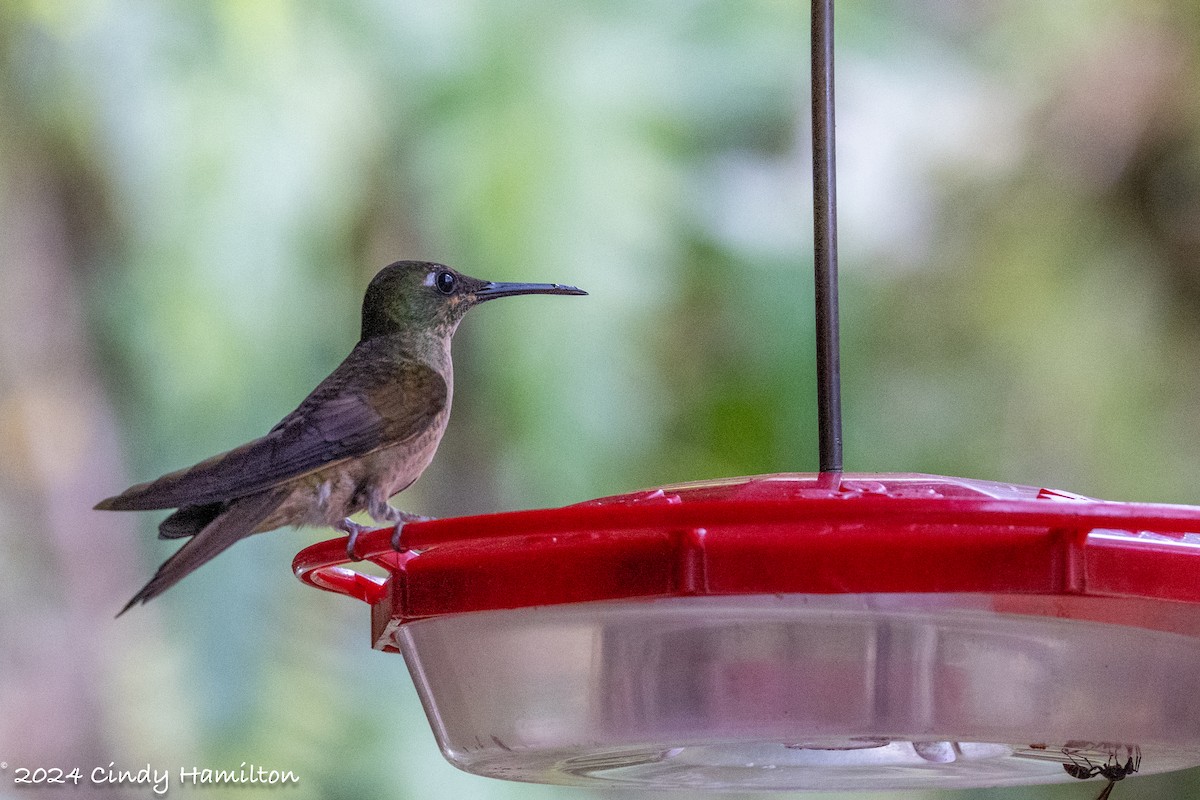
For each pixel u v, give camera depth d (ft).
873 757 18.75
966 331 38.42
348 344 36.73
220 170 36.14
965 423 37.81
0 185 38.75
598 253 35.96
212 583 34.94
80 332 39.73
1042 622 16.02
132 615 39.42
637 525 14.98
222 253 35.86
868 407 38.14
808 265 37.88
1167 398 37.35
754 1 38.91
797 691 15.92
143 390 37.86
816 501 14.62
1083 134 38.27
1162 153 37.88
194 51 36.86
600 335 35.78
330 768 34.58
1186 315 37.60
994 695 15.93
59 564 39.70
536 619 16.93
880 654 15.89
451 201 36.01
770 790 20.07
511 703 17.12
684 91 37.63
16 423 39.65
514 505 36.14
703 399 37.37
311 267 36.52
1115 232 38.06
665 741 16.19
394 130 36.86
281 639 34.91
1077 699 16.15
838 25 39.99
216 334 35.65
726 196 37.96
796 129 38.88
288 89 36.37
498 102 36.45
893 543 15.78
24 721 38.58
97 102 37.01
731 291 37.50
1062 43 38.81
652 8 38.11
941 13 40.68
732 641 16.08
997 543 15.74
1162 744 16.55
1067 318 37.65
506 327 35.86
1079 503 14.65
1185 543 16.55
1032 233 38.29
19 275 39.40
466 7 37.04
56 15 37.04
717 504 14.76
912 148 39.40
